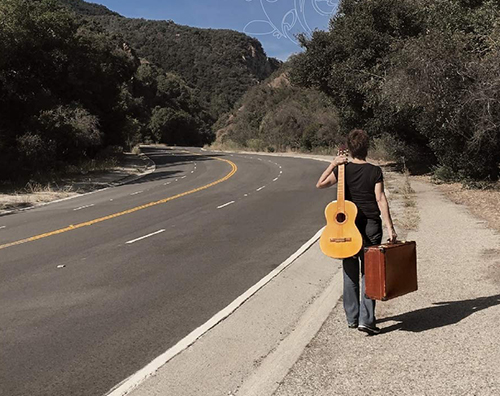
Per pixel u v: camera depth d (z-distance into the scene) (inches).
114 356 195.0
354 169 195.6
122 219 564.1
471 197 543.5
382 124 877.8
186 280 303.3
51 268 344.5
